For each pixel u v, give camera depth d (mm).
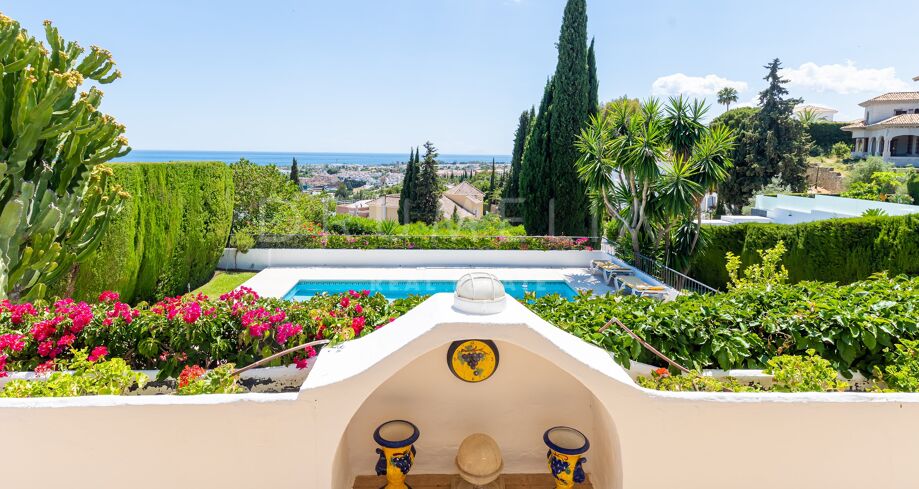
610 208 15281
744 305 4793
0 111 5992
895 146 40969
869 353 4336
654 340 4281
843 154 42844
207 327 4449
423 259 16641
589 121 19266
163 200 11227
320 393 2746
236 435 2770
